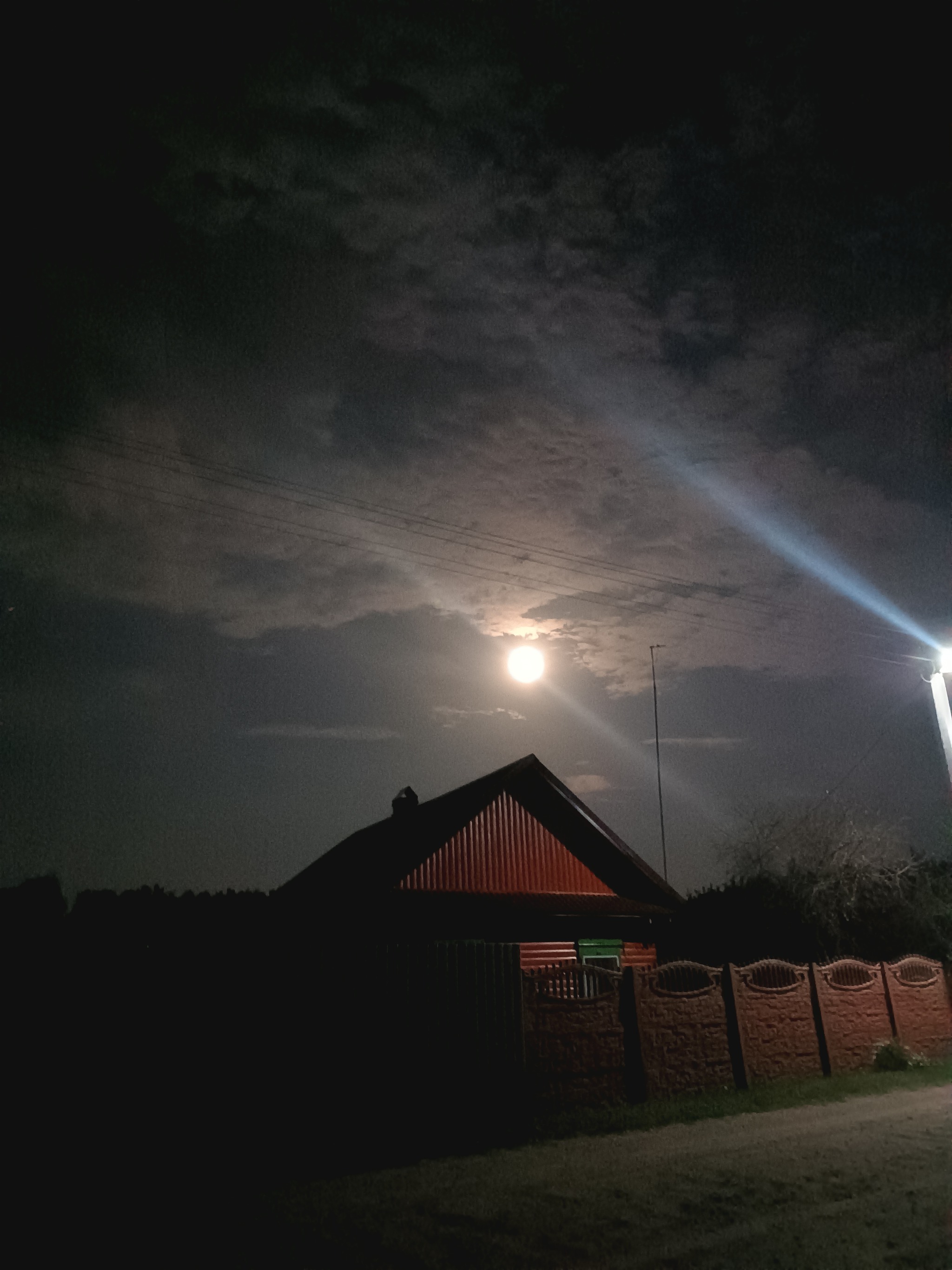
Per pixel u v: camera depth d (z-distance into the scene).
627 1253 6.19
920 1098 12.52
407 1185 8.21
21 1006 7.92
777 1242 6.36
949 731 21.42
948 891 21.97
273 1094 8.88
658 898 21.09
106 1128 8.01
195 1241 6.67
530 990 11.16
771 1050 13.71
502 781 19.55
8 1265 6.24
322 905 19.28
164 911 23.42
